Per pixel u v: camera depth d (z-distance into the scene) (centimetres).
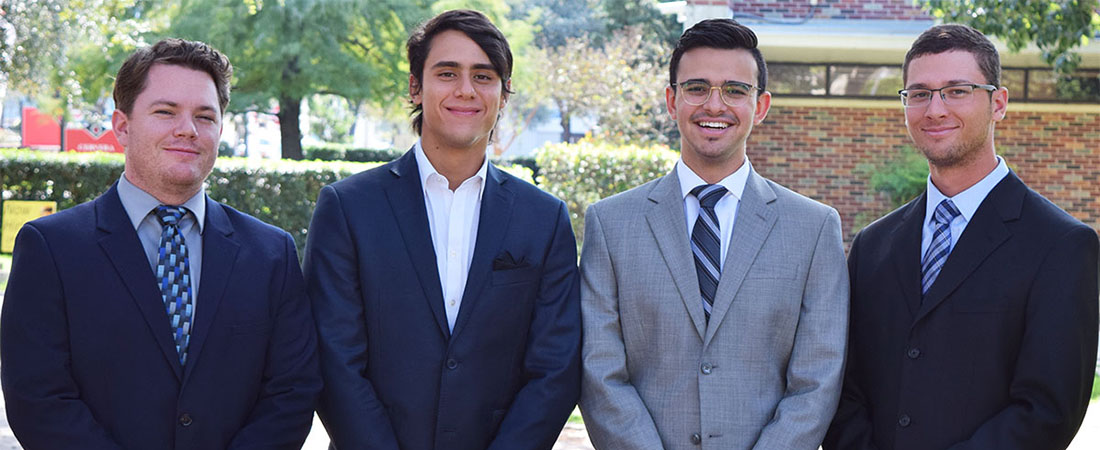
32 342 264
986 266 298
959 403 295
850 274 337
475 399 301
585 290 326
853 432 318
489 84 309
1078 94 1327
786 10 1312
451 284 308
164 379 272
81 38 1538
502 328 305
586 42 2852
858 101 1311
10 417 267
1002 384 293
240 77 1933
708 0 1260
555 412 304
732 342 310
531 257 311
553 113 3903
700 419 307
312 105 2106
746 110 318
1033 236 295
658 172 1248
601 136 2162
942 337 299
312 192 1284
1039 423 283
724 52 316
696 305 312
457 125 305
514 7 3275
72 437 260
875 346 317
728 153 320
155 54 282
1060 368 283
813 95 1320
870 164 1312
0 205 1292
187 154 280
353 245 306
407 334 300
